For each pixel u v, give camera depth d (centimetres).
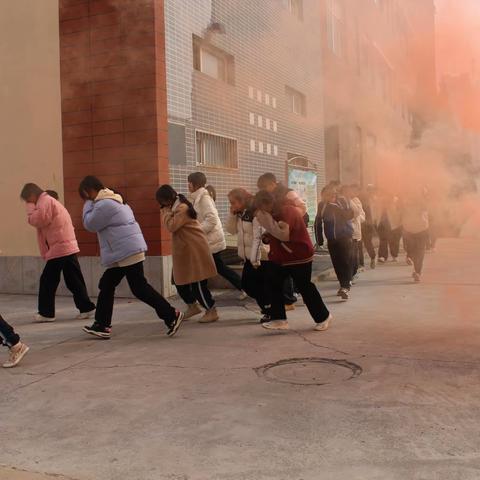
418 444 218
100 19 324
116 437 240
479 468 196
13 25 649
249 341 411
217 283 666
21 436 245
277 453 216
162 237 616
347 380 306
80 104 520
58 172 645
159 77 446
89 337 448
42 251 517
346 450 215
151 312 552
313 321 477
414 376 308
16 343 363
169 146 539
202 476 200
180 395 292
